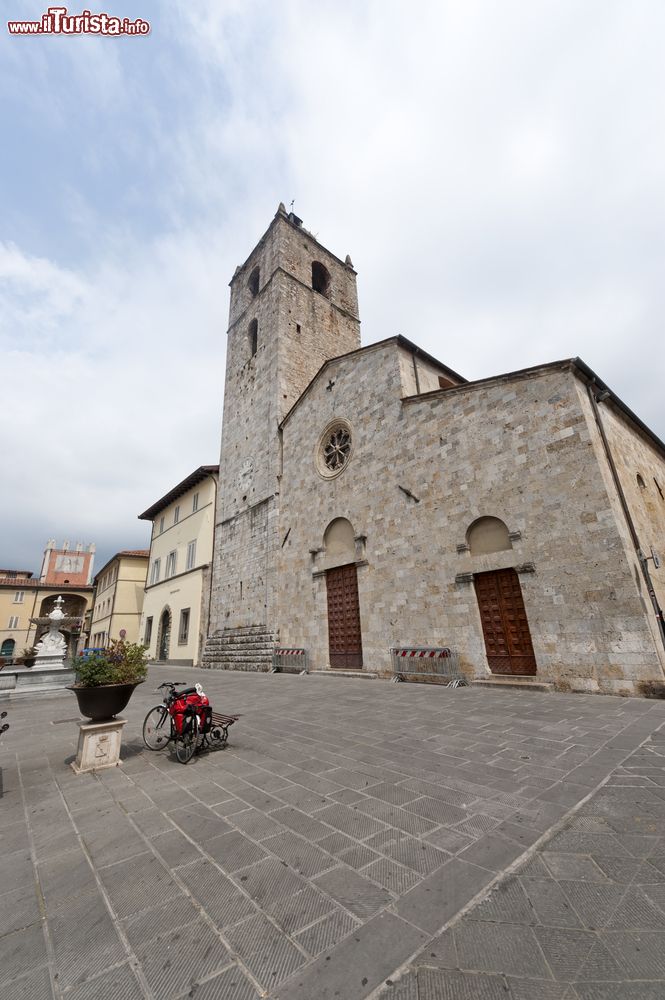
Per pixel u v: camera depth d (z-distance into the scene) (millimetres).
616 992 2074
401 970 2225
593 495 11406
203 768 5820
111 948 2457
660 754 5527
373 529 17328
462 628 13422
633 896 2770
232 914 2721
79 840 3844
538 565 12031
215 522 30188
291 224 32656
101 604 50688
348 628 17875
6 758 6641
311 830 3852
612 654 10383
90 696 5996
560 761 5449
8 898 2984
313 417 22656
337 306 32938
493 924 2557
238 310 34812
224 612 26297
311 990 2109
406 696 11211
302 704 10625
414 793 4621
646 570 11391
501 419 13797
